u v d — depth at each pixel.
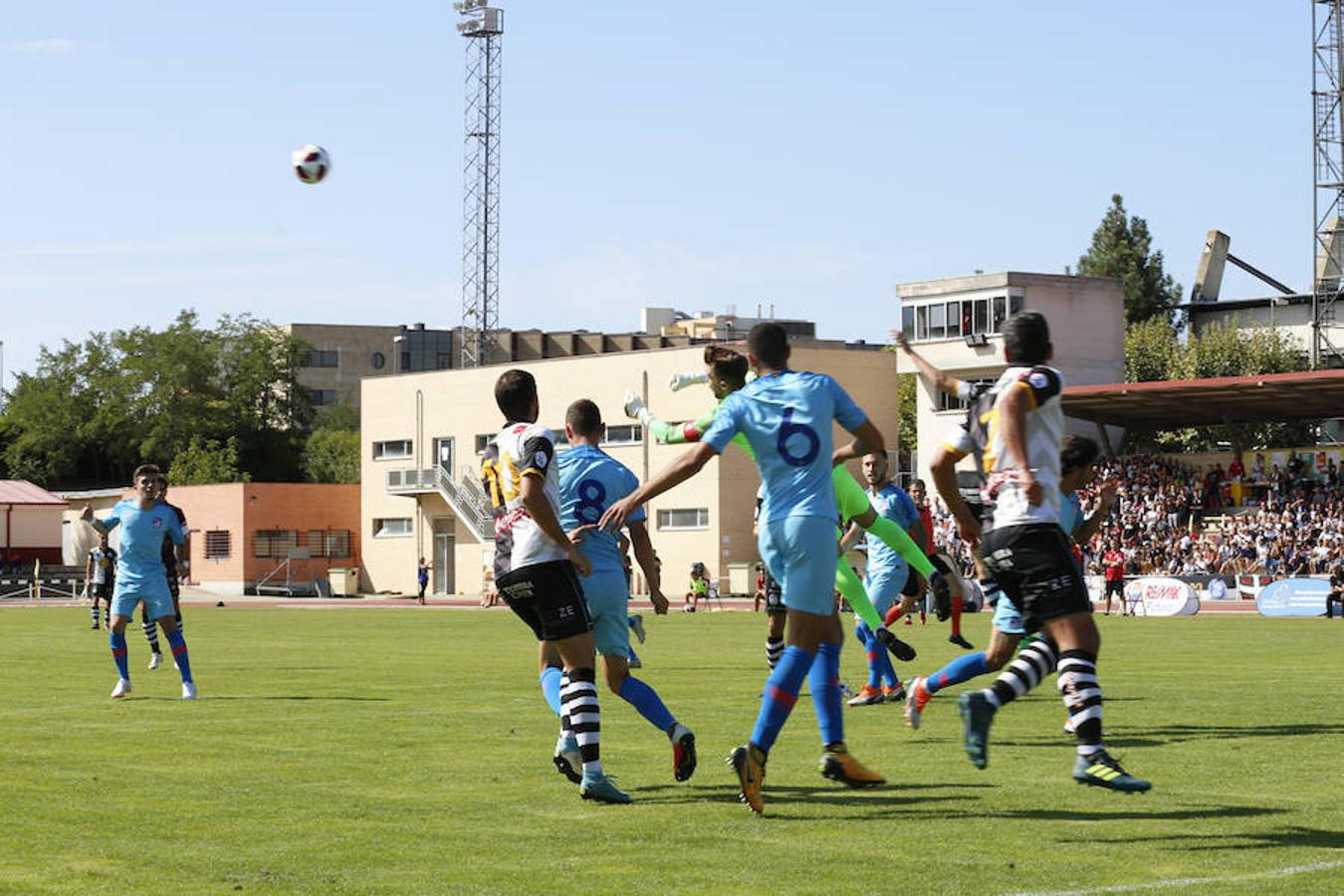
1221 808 11.24
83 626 49.97
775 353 11.58
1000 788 12.22
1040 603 11.03
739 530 88.12
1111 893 8.52
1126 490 82.12
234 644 37.97
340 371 172.38
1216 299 114.19
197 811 11.55
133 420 150.62
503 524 12.31
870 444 11.55
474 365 119.06
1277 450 80.69
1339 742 15.20
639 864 9.51
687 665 28.78
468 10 115.94
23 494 111.12
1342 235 100.75
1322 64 94.56
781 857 9.66
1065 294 92.25
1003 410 10.95
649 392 91.25
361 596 104.81
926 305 93.19
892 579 19.28
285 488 107.19
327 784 12.88
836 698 12.01
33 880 9.20
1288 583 56.44
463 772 13.61
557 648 12.92
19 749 15.44
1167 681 23.41
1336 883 8.77
